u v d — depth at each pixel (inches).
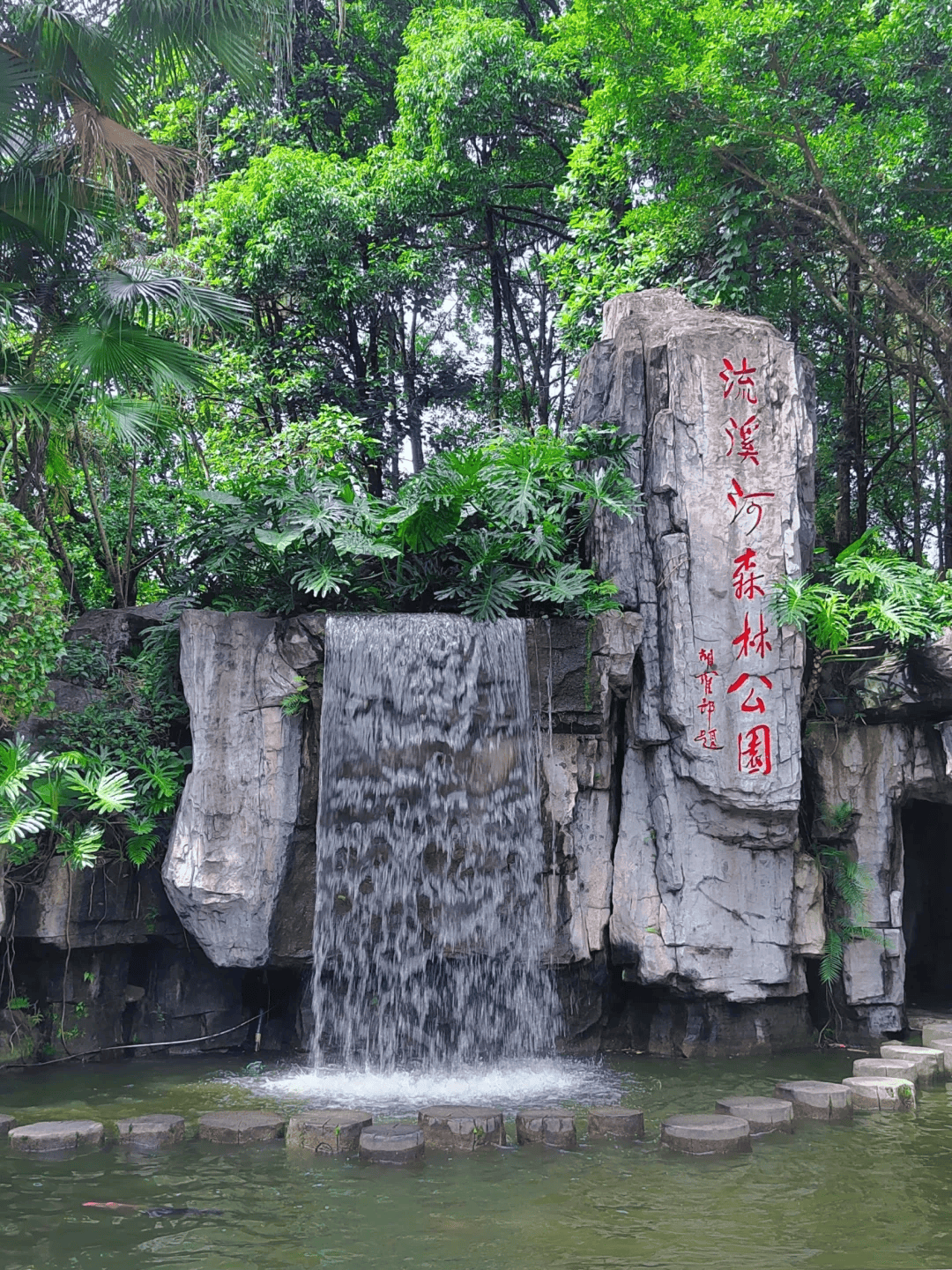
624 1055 399.2
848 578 422.3
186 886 382.6
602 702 408.2
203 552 449.1
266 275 717.3
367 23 850.8
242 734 396.5
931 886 501.7
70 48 407.5
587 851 410.9
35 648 364.5
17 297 446.6
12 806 349.4
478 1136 280.4
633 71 527.5
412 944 391.5
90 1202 240.2
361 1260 207.9
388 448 814.5
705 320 429.7
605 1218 230.1
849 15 511.2
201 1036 416.2
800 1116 309.6
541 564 432.1
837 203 526.6
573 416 473.7
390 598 447.8
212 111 761.6
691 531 404.2
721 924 394.0
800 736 414.6
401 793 396.2
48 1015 391.2
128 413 453.7
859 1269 203.5
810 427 435.8
